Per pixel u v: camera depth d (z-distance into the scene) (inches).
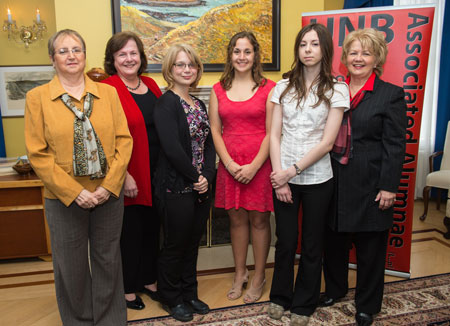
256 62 82.7
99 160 63.3
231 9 115.5
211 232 122.5
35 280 100.2
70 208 63.2
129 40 76.2
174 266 76.9
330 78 70.6
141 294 91.8
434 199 175.2
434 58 159.5
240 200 84.6
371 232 74.4
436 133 166.1
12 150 166.6
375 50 71.9
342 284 84.4
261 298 88.6
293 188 75.0
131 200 77.9
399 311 82.1
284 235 76.5
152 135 80.0
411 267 105.0
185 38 113.6
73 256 65.4
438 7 157.6
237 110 81.0
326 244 82.8
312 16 98.9
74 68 61.2
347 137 73.0
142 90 81.8
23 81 163.0
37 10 153.8
